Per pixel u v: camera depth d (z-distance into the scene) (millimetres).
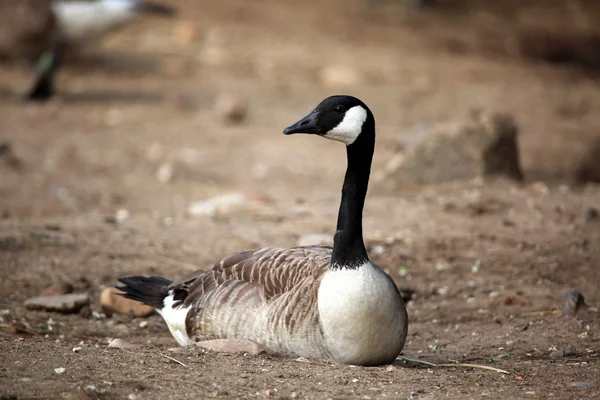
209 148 21172
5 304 10141
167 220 14062
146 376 7102
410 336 9727
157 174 18750
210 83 28594
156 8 26875
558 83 33188
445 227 13055
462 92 29047
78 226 13445
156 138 21812
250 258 8406
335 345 7598
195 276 8812
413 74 31312
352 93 28062
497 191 14781
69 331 9438
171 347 8938
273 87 28438
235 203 15008
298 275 7926
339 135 7996
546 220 13156
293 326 7707
